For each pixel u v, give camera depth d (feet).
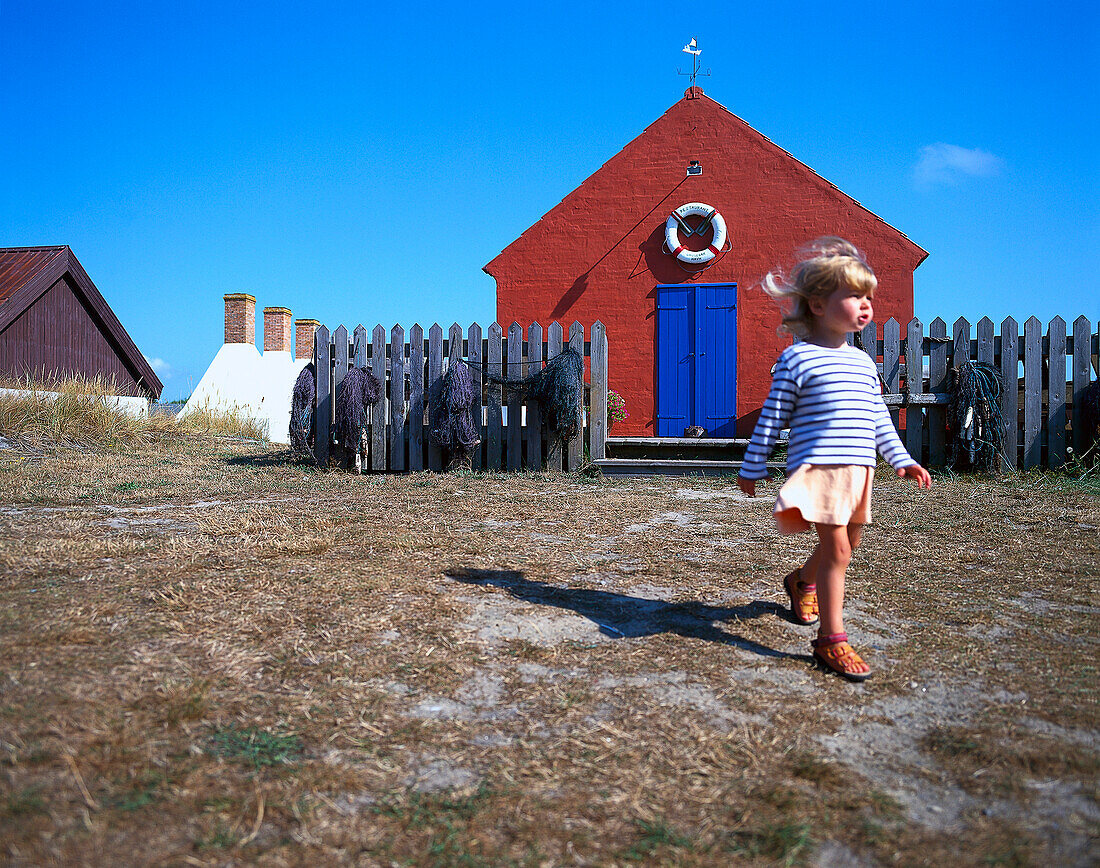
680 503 20.74
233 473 27.40
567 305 38.75
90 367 55.31
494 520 17.65
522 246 39.22
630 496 22.09
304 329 78.43
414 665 8.18
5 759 5.80
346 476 27.20
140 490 22.13
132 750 6.09
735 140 37.40
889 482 25.14
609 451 34.22
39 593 10.43
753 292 37.11
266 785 5.72
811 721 7.09
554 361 28.09
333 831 5.19
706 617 10.23
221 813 5.33
